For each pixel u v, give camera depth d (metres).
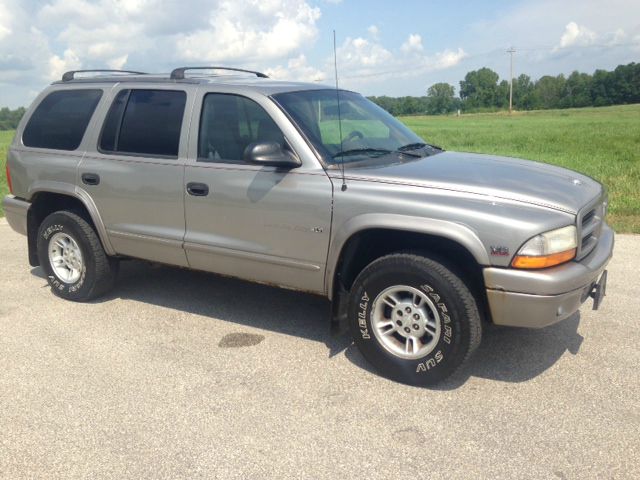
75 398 3.70
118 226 4.91
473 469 2.96
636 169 13.65
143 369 4.07
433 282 3.56
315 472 2.96
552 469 2.94
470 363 4.07
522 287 3.39
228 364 4.13
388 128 4.81
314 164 3.98
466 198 3.56
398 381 3.84
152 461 3.07
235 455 3.11
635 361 4.05
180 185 4.48
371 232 3.90
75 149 5.10
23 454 3.15
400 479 2.90
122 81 4.97
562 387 3.73
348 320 4.06
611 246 4.10
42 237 5.37
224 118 4.37
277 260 4.18
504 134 37.75
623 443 3.13
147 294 5.53
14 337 4.62
